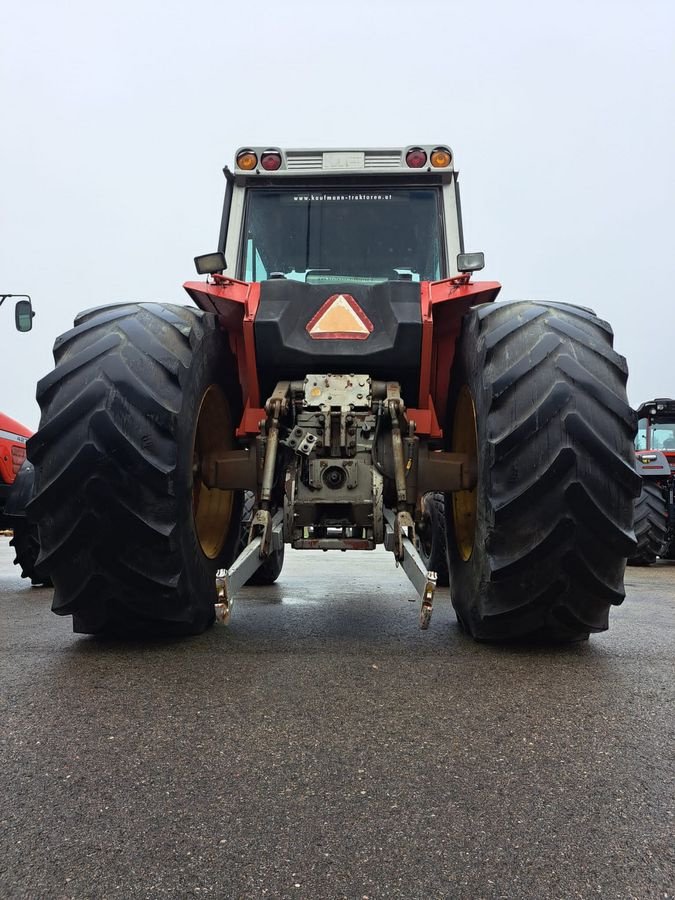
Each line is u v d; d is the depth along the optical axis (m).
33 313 6.29
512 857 1.28
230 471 3.24
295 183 4.05
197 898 1.16
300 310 3.24
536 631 2.82
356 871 1.24
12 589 5.66
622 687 2.32
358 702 2.14
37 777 1.60
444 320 3.38
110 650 2.83
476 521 2.87
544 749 1.78
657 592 5.48
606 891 1.18
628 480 2.51
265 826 1.38
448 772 1.64
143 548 2.58
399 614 3.83
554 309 2.87
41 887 1.18
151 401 2.55
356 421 3.05
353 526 3.00
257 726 1.93
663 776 1.63
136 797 1.50
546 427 2.49
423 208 4.01
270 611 3.94
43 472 2.54
